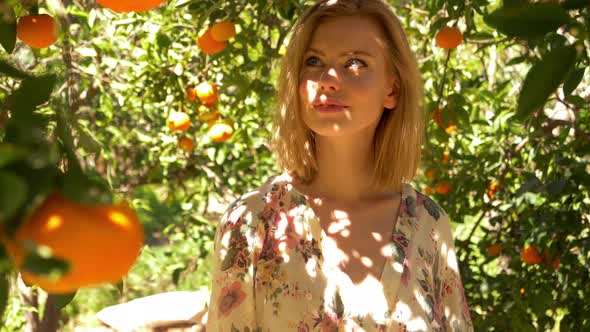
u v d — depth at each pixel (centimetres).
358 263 164
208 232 454
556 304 318
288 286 159
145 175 486
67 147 67
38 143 66
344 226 167
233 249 162
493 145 364
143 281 596
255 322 160
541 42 129
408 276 165
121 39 404
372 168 173
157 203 664
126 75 398
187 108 377
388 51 165
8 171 58
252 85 334
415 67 171
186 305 297
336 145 167
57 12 121
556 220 295
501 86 381
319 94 159
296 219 163
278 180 169
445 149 357
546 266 300
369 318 159
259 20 293
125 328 285
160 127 489
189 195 482
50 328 416
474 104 427
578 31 86
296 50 164
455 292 178
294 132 169
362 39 160
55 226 58
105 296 580
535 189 285
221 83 357
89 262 59
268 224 163
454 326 176
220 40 257
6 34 95
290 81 167
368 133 170
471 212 368
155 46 363
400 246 167
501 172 354
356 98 159
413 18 421
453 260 178
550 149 315
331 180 170
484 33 296
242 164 426
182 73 355
